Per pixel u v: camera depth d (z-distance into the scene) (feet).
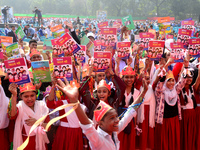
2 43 15.84
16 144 11.37
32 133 11.46
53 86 11.90
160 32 25.13
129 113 9.78
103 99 12.07
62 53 14.07
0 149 11.76
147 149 15.39
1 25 74.95
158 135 15.16
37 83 11.44
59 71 11.76
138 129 14.43
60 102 12.19
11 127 11.95
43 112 11.86
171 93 14.75
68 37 13.83
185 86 15.35
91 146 8.27
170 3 227.20
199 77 15.62
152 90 14.98
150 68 17.19
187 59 15.29
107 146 8.09
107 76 14.76
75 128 12.27
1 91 11.75
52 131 13.78
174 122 14.96
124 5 244.01
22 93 11.37
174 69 16.87
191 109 15.52
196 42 15.15
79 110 7.59
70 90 7.47
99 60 13.16
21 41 20.92
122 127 9.46
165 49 17.60
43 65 11.42
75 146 12.25
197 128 15.83
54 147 12.42
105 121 8.16
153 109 15.03
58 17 185.68
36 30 78.59
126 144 13.61
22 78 10.84
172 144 14.93
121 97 13.07
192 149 15.72
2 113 11.63
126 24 22.04
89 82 13.03
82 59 15.15
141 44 16.99
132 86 13.94
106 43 17.40
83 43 19.86
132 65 18.63
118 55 15.75
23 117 11.46
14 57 13.84
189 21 20.98
